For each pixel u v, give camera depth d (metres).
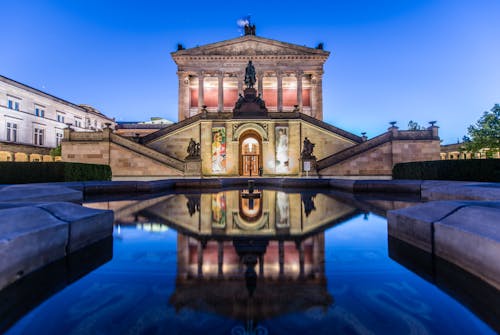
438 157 26.28
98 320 1.61
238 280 2.20
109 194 10.35
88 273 2.37
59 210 3.21
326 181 14.21
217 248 3.13
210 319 1.61
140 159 25.47
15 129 43.25
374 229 4.12
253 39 45.03
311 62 45.22
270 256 2.84
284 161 29.98
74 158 25.59
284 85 48.59
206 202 7.68
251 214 5.57
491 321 1.60
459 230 2.50
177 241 3.44
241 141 31.27
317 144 30.61
